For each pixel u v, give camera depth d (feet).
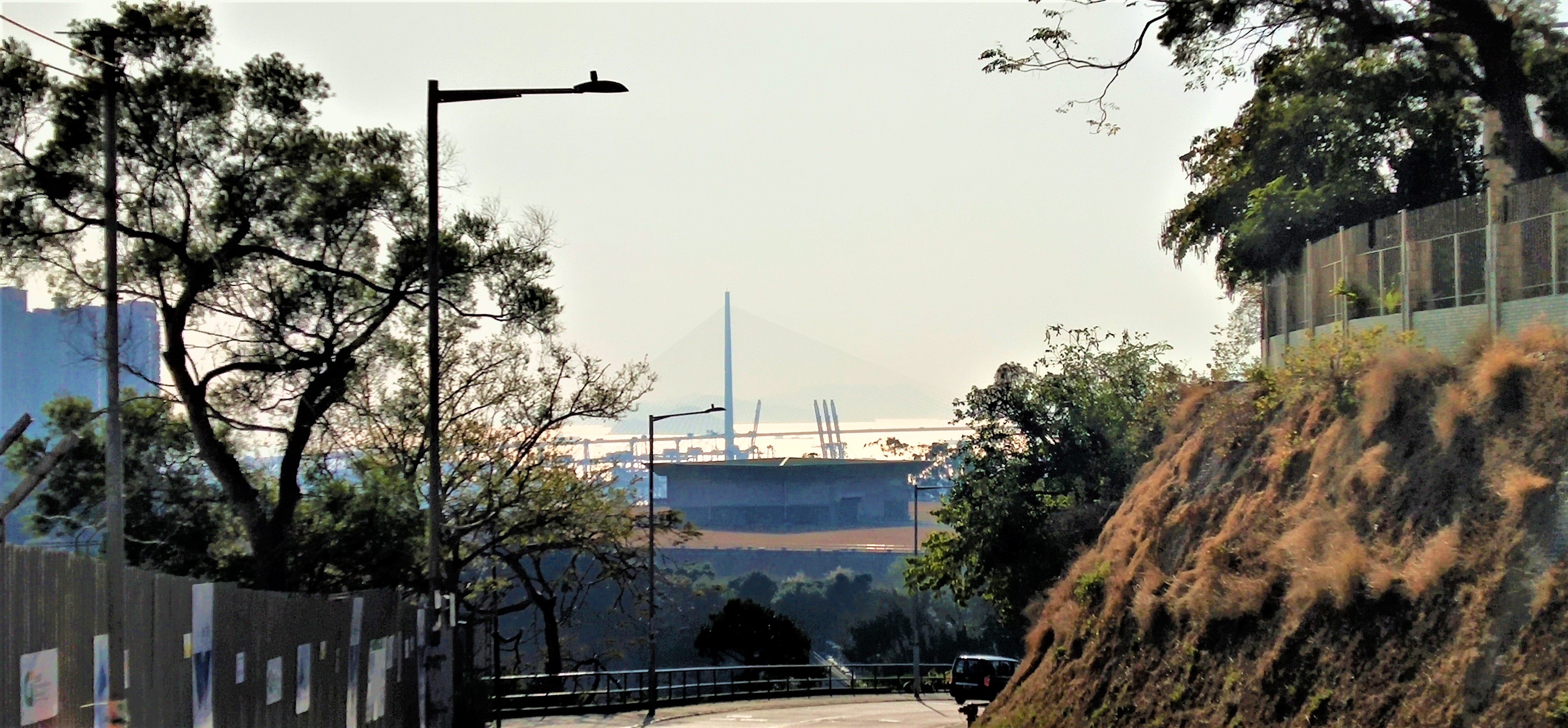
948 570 159.74
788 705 166.30
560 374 141.90
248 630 46.47
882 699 179.22
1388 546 50.39
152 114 96.78
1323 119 87.92
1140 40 75.20
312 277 109.09
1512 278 56.03
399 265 110.11
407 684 77.46
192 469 107.86
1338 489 57.93
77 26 93.91
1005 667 133.18
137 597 35.76
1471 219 61.41
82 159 96.02
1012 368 161.07
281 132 102.78
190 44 98.27
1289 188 89.86
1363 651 48.16
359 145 107.45
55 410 101.24
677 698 169.37
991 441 159.02
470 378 135.13
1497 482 46.21
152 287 102.58
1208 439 81.56
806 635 208.13
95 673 32.58
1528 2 73.56
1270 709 52.31
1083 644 80.38
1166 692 62.90
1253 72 88.12
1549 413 46.24
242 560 105.60
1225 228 97.35
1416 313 65.77
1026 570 148.97
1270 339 92.58
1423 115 85.10
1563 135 73.92
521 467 143.13
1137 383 157.17
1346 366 65.26
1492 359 50.49
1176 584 67.62
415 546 109.19
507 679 152.15
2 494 98.02
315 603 55.67
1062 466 157.38
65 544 99.25
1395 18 75.05
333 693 58.59
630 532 157.58
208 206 101.91
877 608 297.74
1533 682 38.40
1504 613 41.47
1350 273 75.41
